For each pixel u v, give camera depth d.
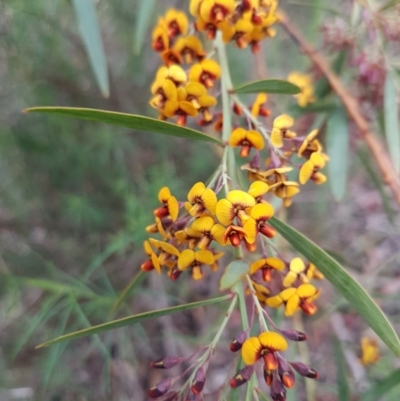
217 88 0.25
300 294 0.15
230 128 0.17
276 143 0.16
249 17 0.17
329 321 0.30
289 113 0.26
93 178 0.38
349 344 0.31
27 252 0.37
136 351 0.35
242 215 0.13
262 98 0.18
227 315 0.15
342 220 0.40
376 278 0.36
